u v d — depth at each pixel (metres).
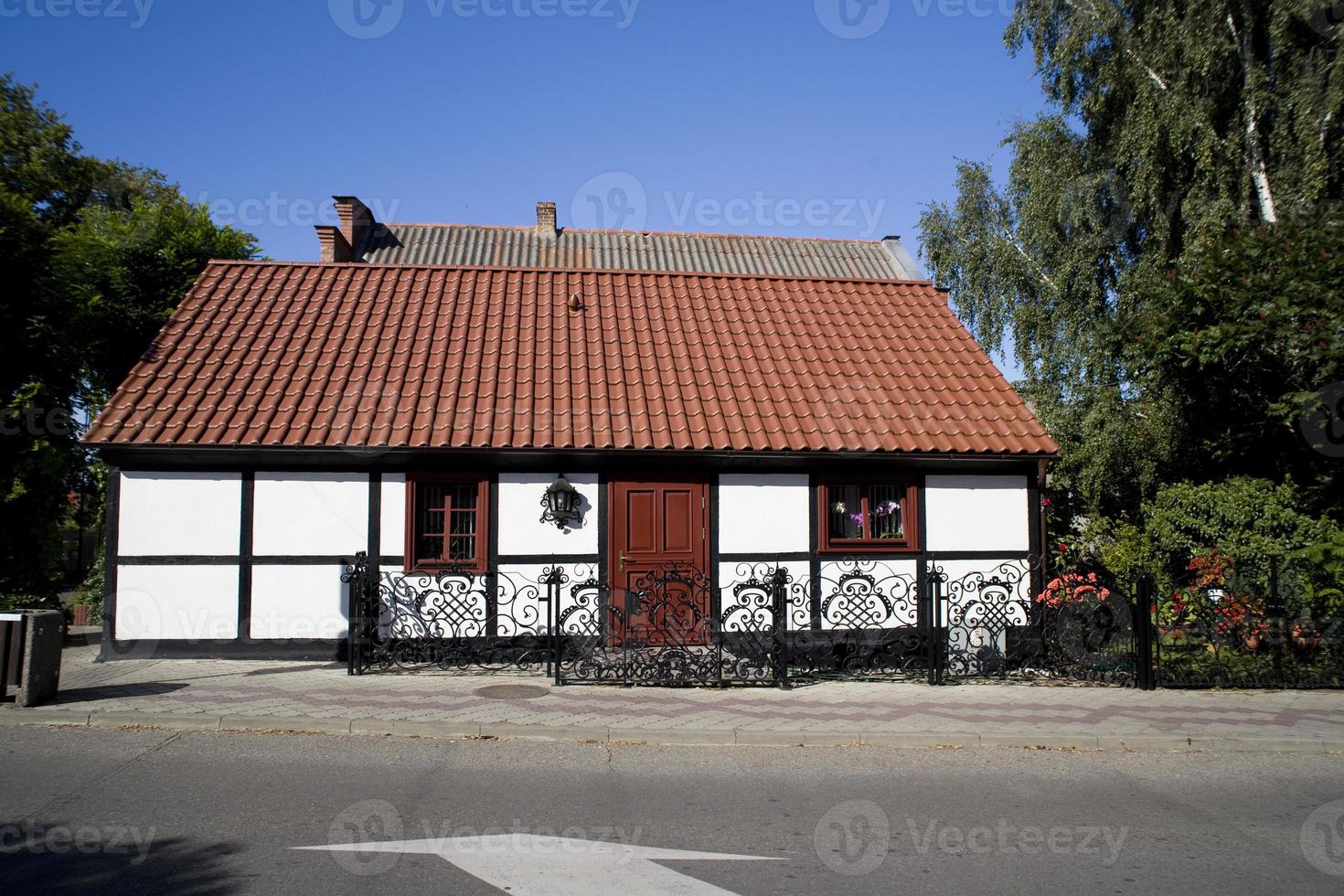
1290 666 9.97
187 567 10.55
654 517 11.21
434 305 13.81
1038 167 19.19
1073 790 6.57
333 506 10.77
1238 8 15.77
